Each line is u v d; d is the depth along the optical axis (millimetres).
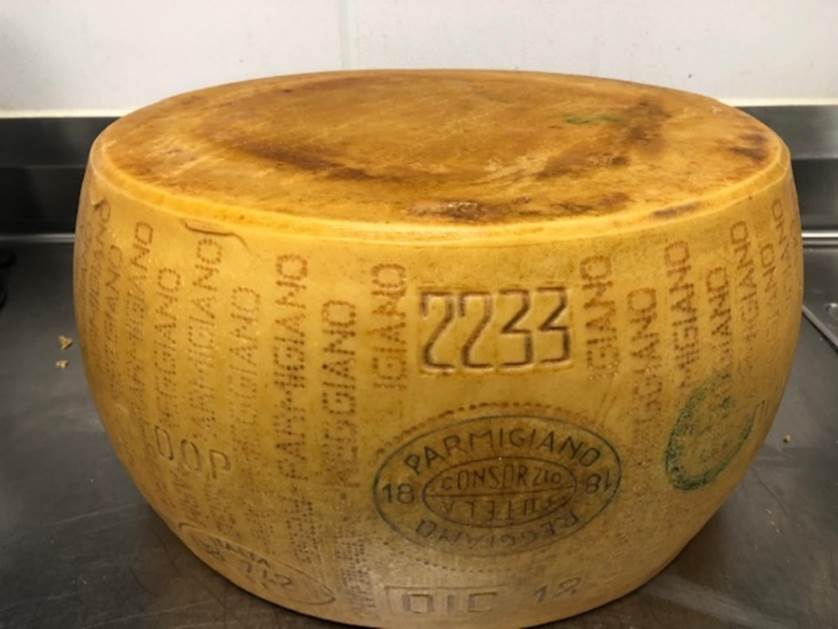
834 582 815
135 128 745
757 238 630
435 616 707
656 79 1370
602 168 644
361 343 561
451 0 1302
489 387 565
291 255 562
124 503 923
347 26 1324
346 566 660
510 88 892
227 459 624
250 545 684
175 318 607
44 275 1410
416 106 813
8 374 1152
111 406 696
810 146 1420
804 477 956
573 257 558
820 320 1263
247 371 587
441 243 546
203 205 589
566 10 1312
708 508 722
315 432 587
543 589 688
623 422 596
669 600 788
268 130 733
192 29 1333
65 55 1354
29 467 979
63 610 787
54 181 1439
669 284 584
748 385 652
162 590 806
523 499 610
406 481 597
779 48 1356
